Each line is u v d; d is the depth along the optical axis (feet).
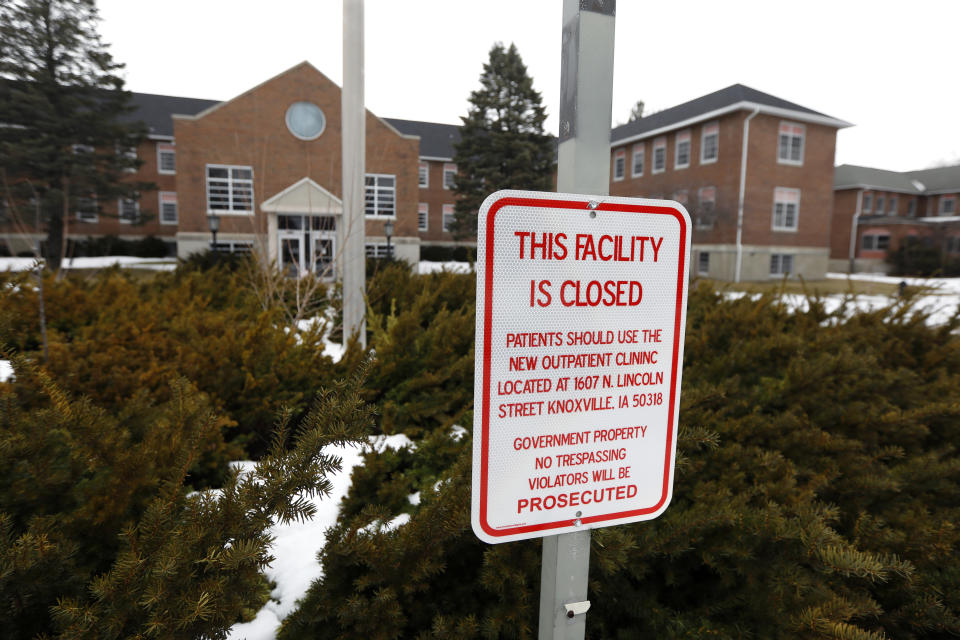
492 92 114.11
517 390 3.68
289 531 8.60
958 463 8.16
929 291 17.26
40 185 80.64
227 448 10.05
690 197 100.07
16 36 78.07
